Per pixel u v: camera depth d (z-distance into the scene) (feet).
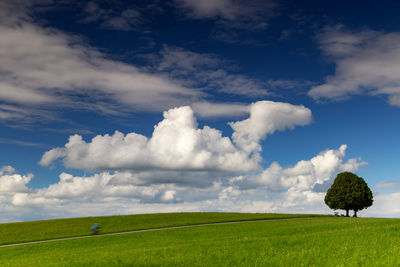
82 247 123.85
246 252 64.95
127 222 229.66
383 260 51.21
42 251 120.47
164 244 107.24
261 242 79.77
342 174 275.18
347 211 272.72
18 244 157.99
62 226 217.36
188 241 111.04
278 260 56.70
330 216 263.70
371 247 63.93
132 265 57.93
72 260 75.46
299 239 80.12
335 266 50.80
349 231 93.76
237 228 162.40
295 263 53.72
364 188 266.57
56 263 69.21
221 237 121.39
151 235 150.20
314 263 53.93
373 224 131.03
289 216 254.06
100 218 250.78
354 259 53.42
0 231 203.92
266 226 166.20
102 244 128.67
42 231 200.64
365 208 271.49
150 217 255.29
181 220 235.81
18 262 88.12
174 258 61.82
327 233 92.12
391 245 64.80
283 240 80.64
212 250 71.36
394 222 132.57
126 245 114.73
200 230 162.20
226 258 61.11
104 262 62.59
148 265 56.80
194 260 59.52
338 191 268.62
